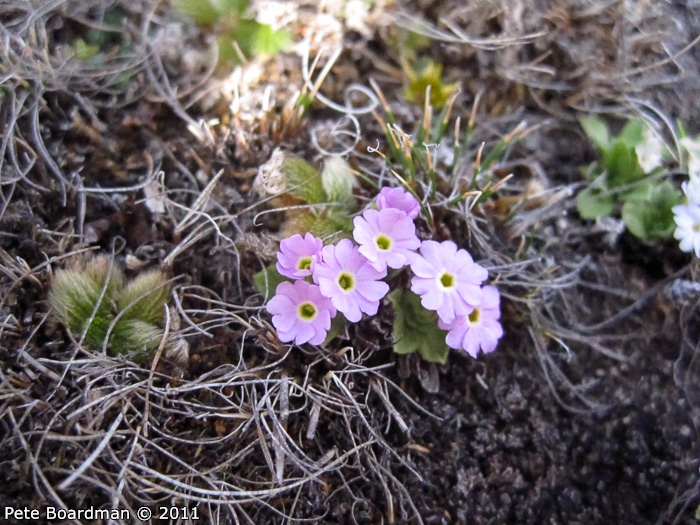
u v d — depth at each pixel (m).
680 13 0.14
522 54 0.13
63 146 0.12
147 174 0.12
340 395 0.10
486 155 0.13
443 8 0.14
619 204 0.12
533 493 0.11
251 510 0.10
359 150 0.12
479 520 0.10
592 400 0.11
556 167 0.13
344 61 0.13
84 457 0.09
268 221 0.11
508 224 0.12
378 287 0.09
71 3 0.12
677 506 0.10
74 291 0.10
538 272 0.12
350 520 0.10
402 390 0.10
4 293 0.10
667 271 0.12
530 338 0.11
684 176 0.13
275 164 0.11
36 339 0.10
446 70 0.13
